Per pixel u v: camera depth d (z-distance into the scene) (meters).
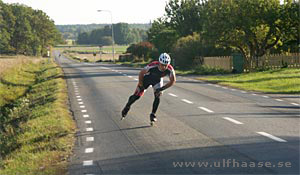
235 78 27.88
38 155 7.97
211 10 38.16
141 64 60.75
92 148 8.33
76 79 29.27
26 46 126.25
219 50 45.12
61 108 14.42
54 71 40.31
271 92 18.78
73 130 10.38
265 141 8.23
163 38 64.31
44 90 23.06
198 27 72.19
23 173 6.80
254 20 35.34
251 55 38.34
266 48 38.91
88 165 7.06
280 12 34.81
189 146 8.03
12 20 122.69
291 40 37.84
